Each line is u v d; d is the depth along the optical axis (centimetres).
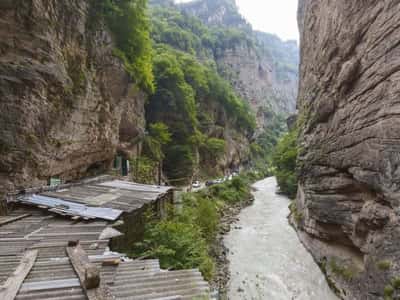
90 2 1306
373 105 778
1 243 522
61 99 1030
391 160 685
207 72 4850
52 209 739
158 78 3100
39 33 895
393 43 687
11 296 305
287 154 3266
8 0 796
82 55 1209
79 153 1290
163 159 2919
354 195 988
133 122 2059
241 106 5753
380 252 739
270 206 2689
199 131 3734
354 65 891
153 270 449
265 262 1278
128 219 844
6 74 786
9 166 784
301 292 1009
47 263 420
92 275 324
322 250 1252
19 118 812
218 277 1073
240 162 5566
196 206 1748
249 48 10312
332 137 1120
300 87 2098
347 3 980
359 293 827
